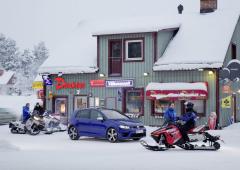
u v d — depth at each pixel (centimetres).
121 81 3806
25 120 3162
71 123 2694
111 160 1616
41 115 3117
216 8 4009
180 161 1587
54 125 3256
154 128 3344
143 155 1808
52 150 2039
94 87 3934
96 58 4022
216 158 1689
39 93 4316
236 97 3938
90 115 2628
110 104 3859
